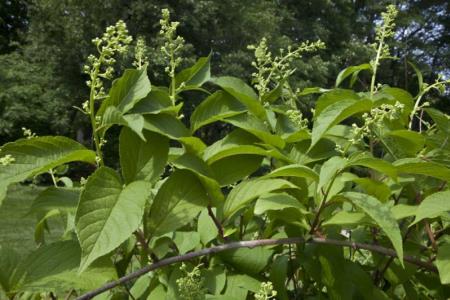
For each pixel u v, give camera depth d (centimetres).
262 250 174
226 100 177
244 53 1995
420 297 202
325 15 2752
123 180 150
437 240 190
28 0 2256
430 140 178
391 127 191
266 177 157
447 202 134
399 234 130
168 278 172
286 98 251
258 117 182
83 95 2125
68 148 138
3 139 2167
